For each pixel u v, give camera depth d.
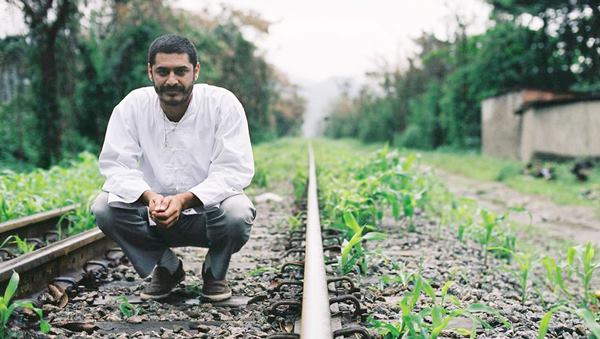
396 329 2.64
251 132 38.88
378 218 6.11
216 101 3.30
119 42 17.80
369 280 3.97
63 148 15.37
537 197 13.35
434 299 2.78
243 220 3.25
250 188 10.19
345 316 3.03
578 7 27.81
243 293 3.61
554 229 9.23
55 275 3.66
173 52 3.03
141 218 3.29
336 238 4.90
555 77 30.45
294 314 3.07
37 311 2.65
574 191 13.72
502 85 31.56
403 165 7.55
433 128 39.03
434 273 4.32
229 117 3.28
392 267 4.36
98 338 2.73
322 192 8.07
